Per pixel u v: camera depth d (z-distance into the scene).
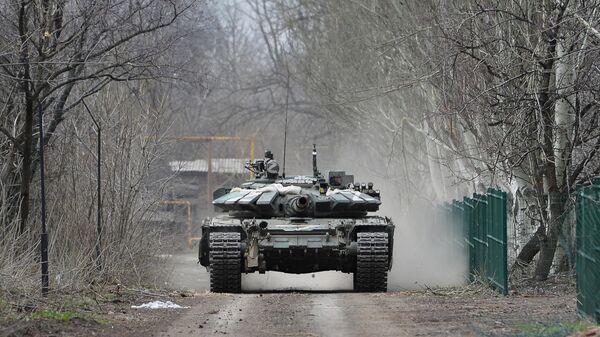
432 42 76.25
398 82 96.88
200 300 57.84
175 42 83.25
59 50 68.88
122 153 74.25
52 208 70.12
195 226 149.00
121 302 55.22
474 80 70.25
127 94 81.56
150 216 78.56
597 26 63.56
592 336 39.38
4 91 73.06
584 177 68.94
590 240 45.41
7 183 69.50
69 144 75.19
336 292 67.94
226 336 42.59
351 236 66.81
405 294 62.50
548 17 63.06
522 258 70.81
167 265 87.81
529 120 66.44
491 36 67.25
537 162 68.12
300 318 48.22
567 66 64.62
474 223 71.00
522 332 41.75
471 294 61.41
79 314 48.00
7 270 52.19
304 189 73.81
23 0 66.25
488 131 73.00
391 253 68.50
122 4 74.12
